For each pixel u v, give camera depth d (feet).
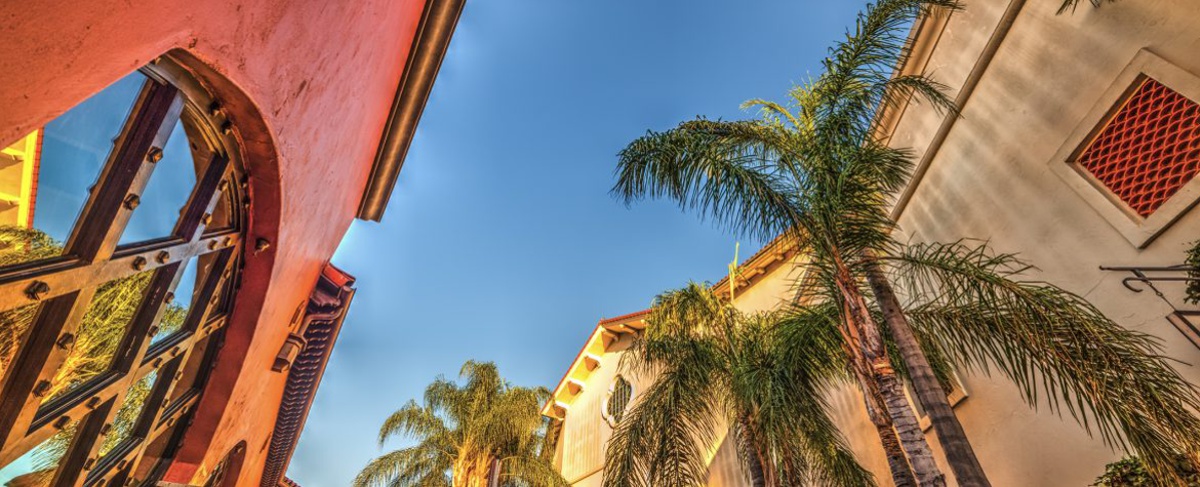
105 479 8.39
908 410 14.38
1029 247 19.10
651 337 26.63
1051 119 18.61
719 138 19.88
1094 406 13.38
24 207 5.59
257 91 7.76
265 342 14.38
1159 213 14.85
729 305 27.55
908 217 25.77
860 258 17.69
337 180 16.10
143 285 8.05
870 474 21.74
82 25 4.18
